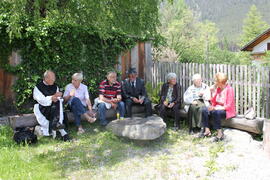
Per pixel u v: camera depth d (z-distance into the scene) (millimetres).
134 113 6523
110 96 6203
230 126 5465
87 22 7043
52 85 5543
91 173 3766
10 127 5453
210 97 5484
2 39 5824
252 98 5551
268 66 5250
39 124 5617
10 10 5496
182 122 6371
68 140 5160
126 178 3627
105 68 7309
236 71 5750
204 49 19375
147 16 8508
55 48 6430
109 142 5090
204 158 4332
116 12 7691
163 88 6207
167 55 13797
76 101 5613
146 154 4523
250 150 4621
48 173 3693
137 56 7949
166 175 3693
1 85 6090
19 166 3820
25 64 6141
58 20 6648
